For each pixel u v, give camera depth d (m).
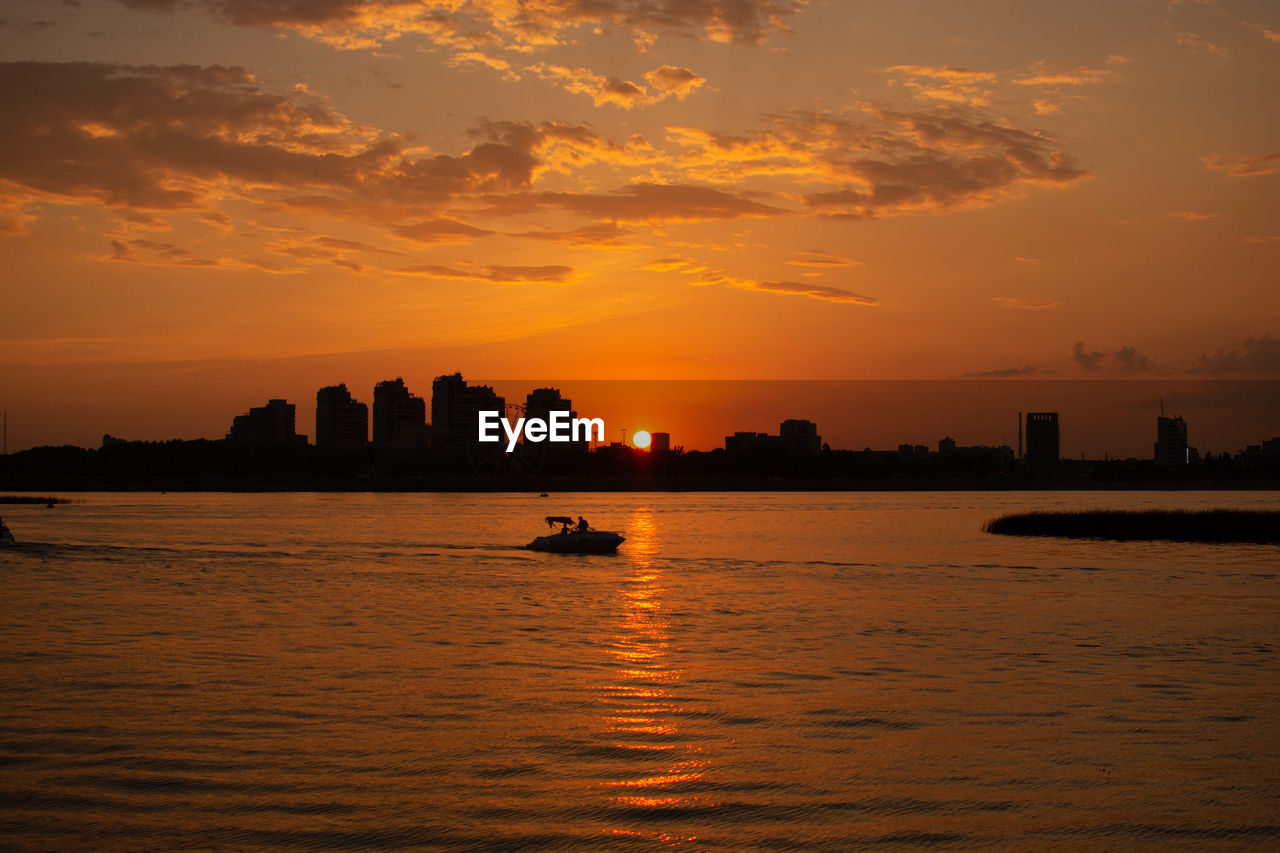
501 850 18.19
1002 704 27.95
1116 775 21.86
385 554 75.94
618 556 75.69
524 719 26.27
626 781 21.53
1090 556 73.31
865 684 30.55
